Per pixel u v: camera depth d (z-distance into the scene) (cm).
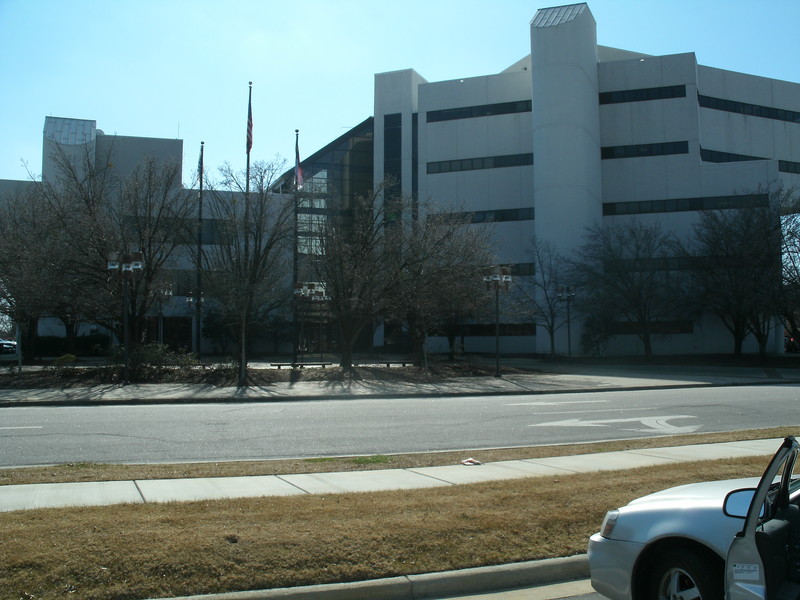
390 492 805
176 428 1475
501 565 589
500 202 5984
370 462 1041
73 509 696
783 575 397
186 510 695
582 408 1938
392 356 5541
